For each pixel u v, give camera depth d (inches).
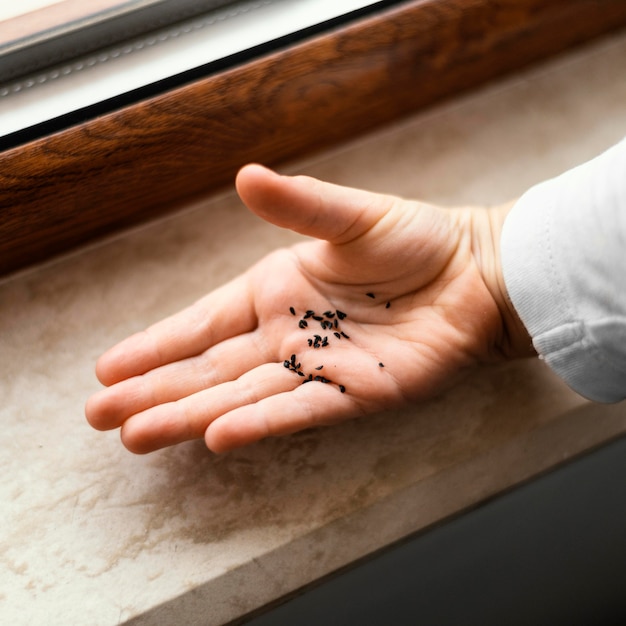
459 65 26.9
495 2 26.2
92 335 25.3
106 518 23.5
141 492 23.7
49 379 24.9
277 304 24.0
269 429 22.9
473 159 27.4
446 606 25.0
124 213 25.8
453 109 28.2
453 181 27.1
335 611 24.3
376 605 24.5
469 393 24.7
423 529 24.5
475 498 24.7
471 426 24.3
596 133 27.8
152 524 23.4
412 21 25.7
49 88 24.6
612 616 26.6
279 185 21.9
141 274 26.0
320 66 25.3
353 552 24.0
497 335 24.5
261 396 23.3
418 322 24.0
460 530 24.5
